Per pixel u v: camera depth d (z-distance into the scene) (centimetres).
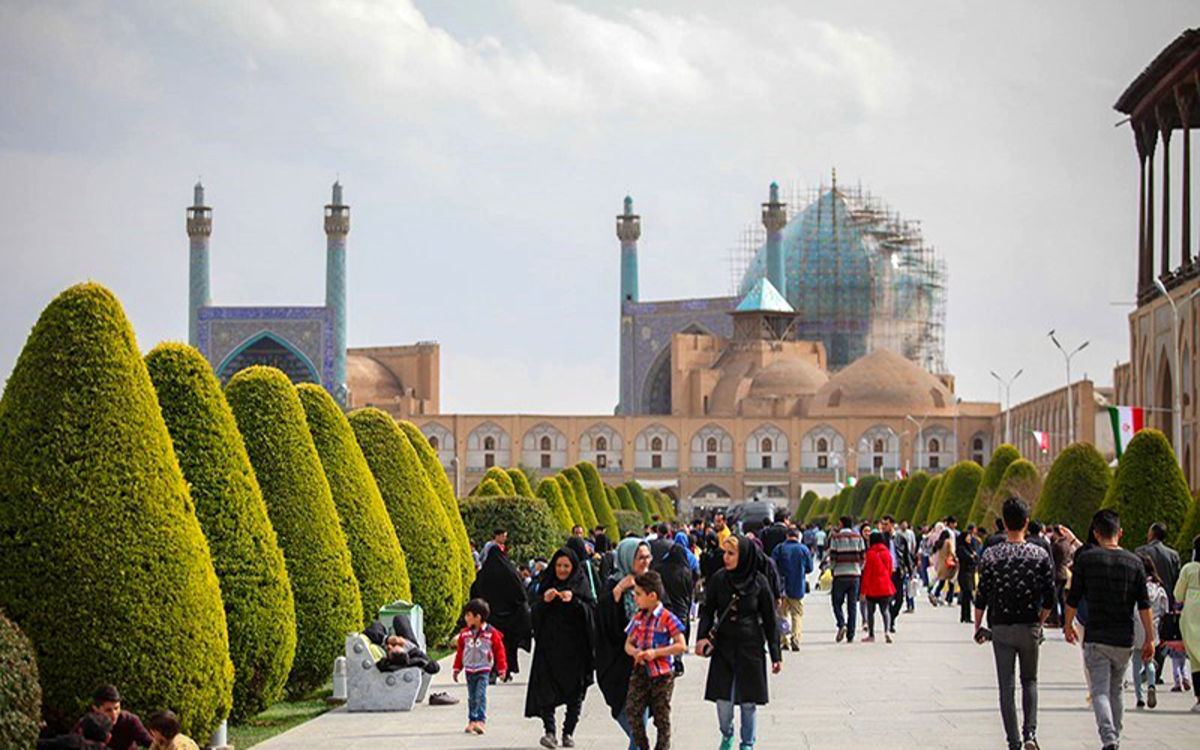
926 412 13550
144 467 1733
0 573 1675
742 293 15625
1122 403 8431
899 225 15325
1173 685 2389
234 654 1980
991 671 2680
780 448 13612
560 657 1864
